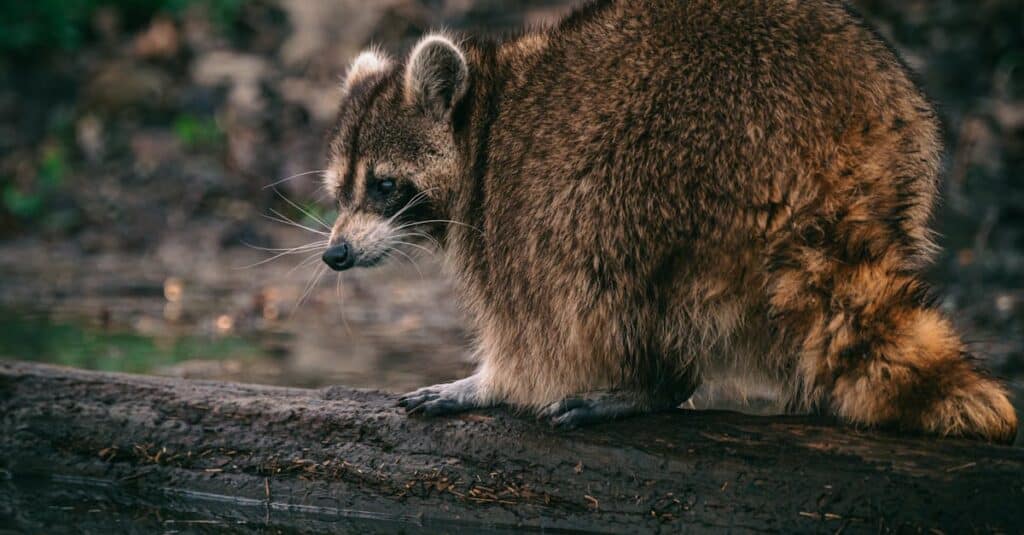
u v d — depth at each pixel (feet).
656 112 26.02
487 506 27.91
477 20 75.72
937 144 26.55
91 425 31.04
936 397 24.68
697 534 26.04
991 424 24.62
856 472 24.85
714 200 25.23
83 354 43.06
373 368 40.91
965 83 68.59
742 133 25.17
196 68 77.25
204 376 39.63
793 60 25.62
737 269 25.43
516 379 28.40
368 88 33.14
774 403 30.17
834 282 24.76
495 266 28.71
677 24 26.76
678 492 26.21
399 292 54.54
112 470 30.81
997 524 23.73
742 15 26.35
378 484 28.81
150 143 71.10
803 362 25.50
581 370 27.66
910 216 25.39
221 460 30.12
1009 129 64.59
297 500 29.48
